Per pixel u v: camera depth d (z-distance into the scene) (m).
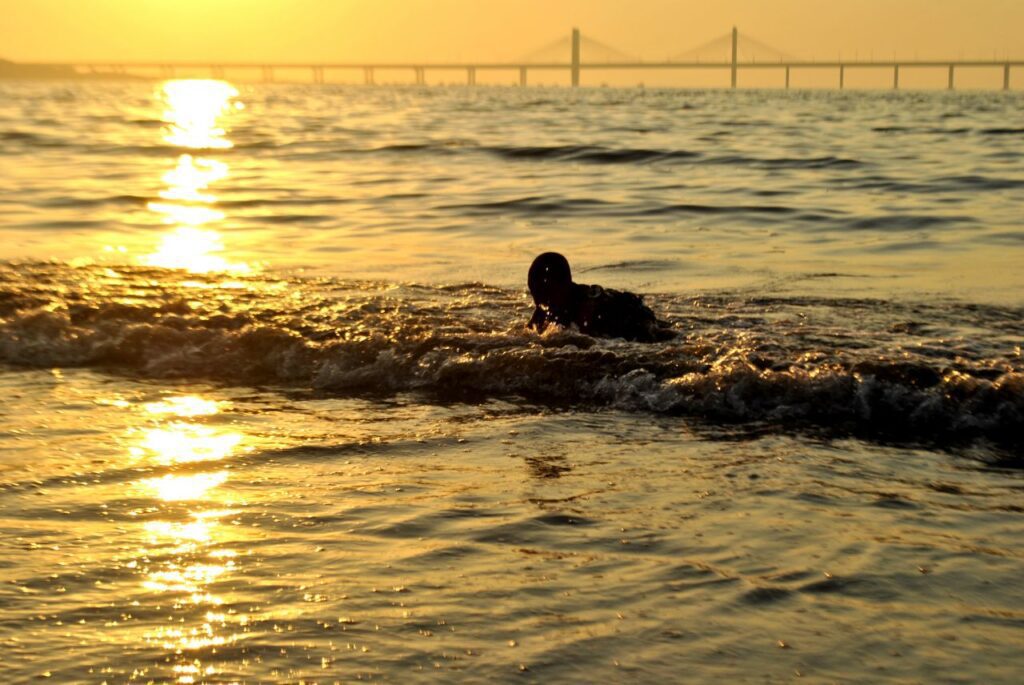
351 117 42.66
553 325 6.38
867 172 17.64
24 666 2.60
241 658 2.64
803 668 2.59
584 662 2.62
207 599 2.99
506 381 5.72
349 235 11.77
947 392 5.09
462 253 10.39
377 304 7.43
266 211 13.95
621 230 11.99
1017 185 15.26
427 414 5.25
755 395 5.22
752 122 35.75
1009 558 3.28
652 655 2.65
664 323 6.78
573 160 20.97
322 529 3.58
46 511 3.78
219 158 22.50
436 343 6.23
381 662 2.62
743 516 3.67
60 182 17.16
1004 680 2.52
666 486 4.03
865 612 2.89
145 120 39.16
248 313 7.12
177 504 3.85
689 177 17.58
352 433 4.90
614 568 3.20
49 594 3.03
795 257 9.98
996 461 4.37
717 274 9.06
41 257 10.09
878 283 8.51
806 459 4.39
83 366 6.41
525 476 4.18
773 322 6.95
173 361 6.36
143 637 2.76
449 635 2.76
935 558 3.28
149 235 11.77
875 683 2.51
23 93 83.31
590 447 4.61
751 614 2.88
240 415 5.27
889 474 4.19
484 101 68.50
